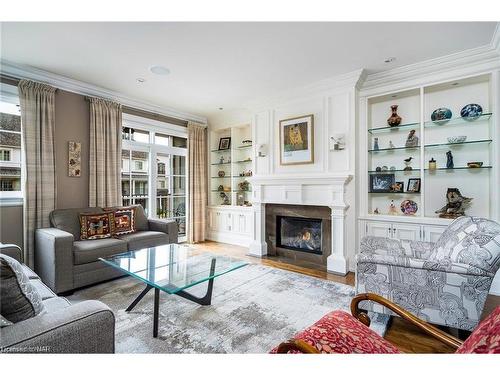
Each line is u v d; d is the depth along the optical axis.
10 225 3.03
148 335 1.89
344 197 3.41
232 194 5.19
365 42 2.55
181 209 5.17
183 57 2.84
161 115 4.71
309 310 2.29
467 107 2.96
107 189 3.77
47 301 1.53
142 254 2.71
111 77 3.38
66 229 3.11
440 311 1.81
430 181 3.24
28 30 2.33
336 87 3.47
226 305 2.38
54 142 3.30
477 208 2.97
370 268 2.02
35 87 3.11
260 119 4.30
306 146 3.75
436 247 2.14
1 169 3.07
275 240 4.21
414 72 3.08
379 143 3.58
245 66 3.07
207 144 5.53
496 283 2.57
